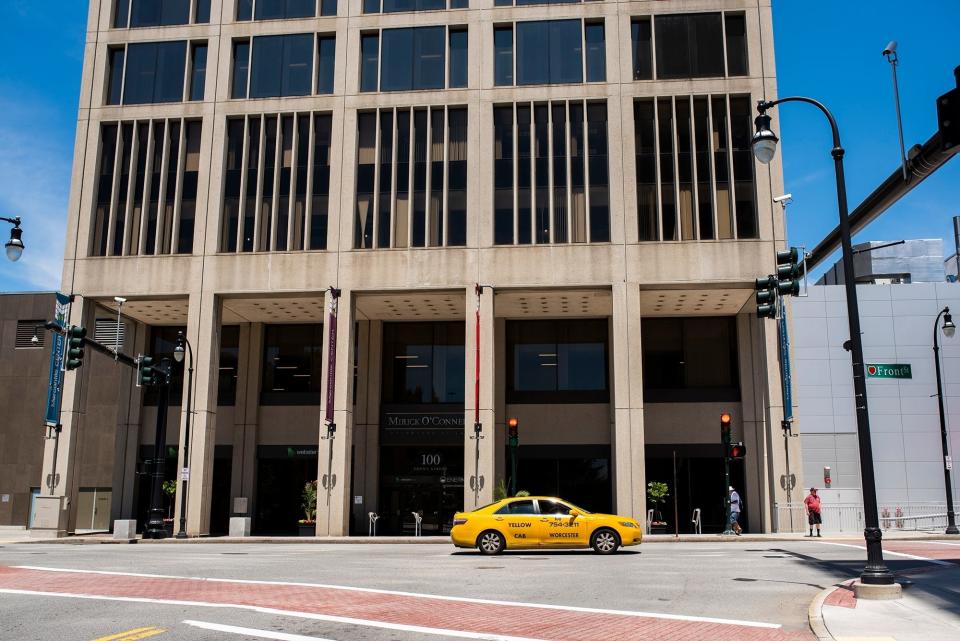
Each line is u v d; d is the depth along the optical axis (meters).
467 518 22.00
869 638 9.14
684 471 38.00
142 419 41.66
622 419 33.50
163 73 38.72
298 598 12.27
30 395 43.44
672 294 35.84
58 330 25.94
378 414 39.88
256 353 41.50
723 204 35.09
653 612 11.23
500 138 36.72
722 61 36.09
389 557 20.86
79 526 41.34
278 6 38.91
